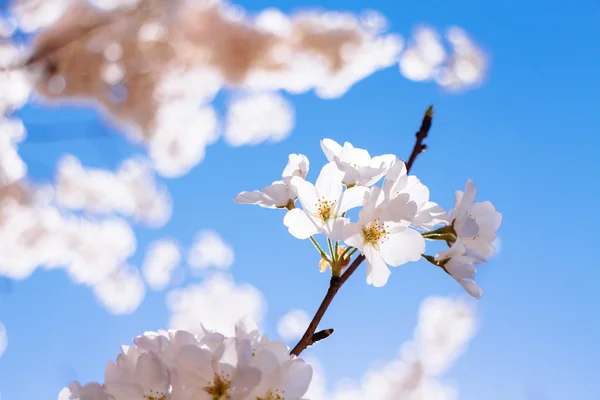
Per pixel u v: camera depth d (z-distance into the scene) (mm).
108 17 1122
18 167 1282
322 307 392
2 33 1102
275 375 378
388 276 397
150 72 1211
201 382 375
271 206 416
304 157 432
